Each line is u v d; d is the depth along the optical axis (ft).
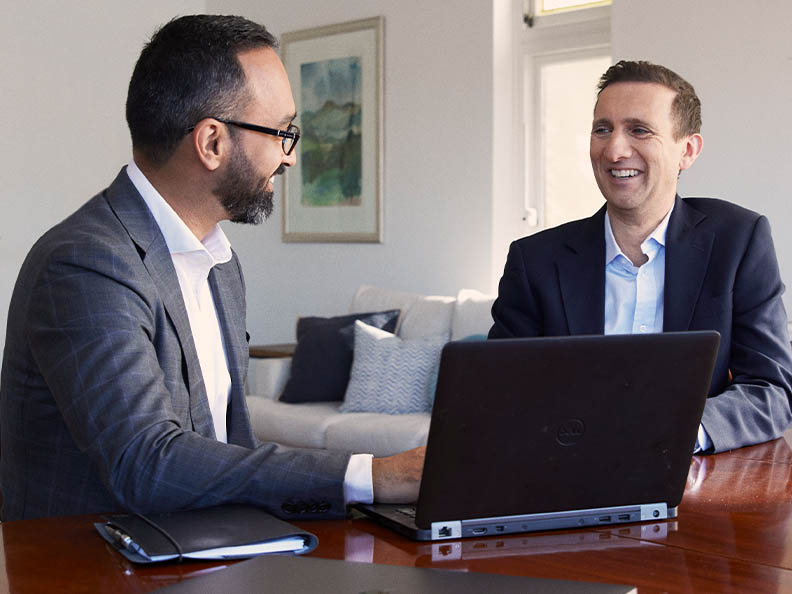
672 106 7.37
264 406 16.55
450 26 18.42
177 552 3.93
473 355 3.98
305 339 16.93
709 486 5.32
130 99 5.49
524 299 8.00
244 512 4.49
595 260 7.77
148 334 5.06
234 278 6.43
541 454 4.29
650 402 4.36
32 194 20.93
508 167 18.22
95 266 4.91
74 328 4.77
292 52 21.07
